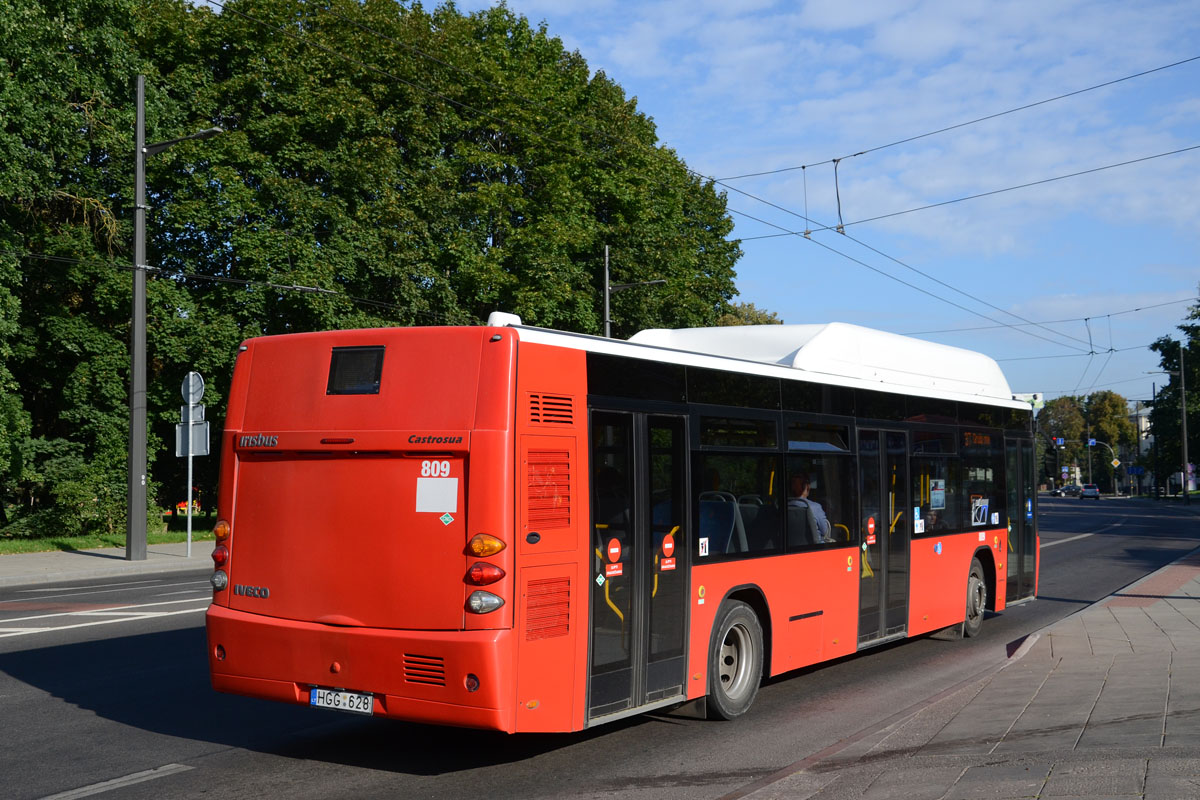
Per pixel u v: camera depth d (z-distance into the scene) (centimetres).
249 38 3012
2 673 1029
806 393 985
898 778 627
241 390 750
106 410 3033
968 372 1363
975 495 1330
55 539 2911
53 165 2608
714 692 833
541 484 672
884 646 1273
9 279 2552
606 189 3756
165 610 1498
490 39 3731
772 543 916
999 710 819
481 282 3253
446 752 759
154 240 3027
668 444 790
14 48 2395
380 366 694
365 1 3209
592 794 655
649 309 3953
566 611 683
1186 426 7950
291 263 2955
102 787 668
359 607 683
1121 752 653
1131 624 1320
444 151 3481
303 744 779
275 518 721
